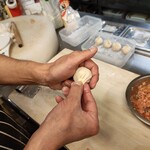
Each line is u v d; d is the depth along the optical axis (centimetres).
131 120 37
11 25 60
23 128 43
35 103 44
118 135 35
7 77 42
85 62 38
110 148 33
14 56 52
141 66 48
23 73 41
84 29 61
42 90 46
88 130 29
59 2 59
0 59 42
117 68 47
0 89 50
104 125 37
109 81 44
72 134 27
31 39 56
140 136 34
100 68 48
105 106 40
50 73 38
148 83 41
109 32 59
